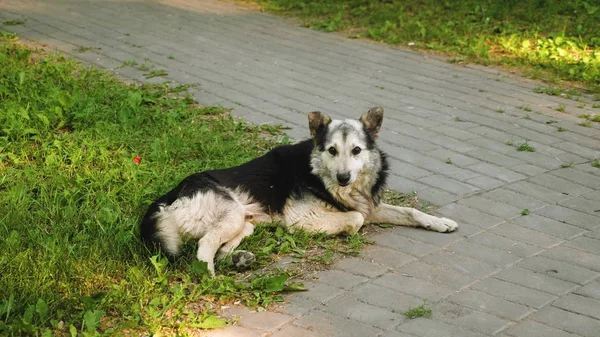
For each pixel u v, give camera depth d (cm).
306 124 446
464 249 361
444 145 431
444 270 350
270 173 369
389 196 392
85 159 398
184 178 371
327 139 366
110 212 363
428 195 394
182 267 348
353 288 340
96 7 631
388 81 500
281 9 652
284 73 505
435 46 548
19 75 457
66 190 375
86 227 362
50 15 593
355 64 523
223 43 548
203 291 334
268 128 438
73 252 346
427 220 371
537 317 330
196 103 462
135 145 415
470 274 348
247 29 591
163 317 326
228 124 437
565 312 332
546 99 481
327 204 369
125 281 335
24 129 413
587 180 406
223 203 356
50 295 329
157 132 425
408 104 472
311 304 333
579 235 370
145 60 509
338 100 473
